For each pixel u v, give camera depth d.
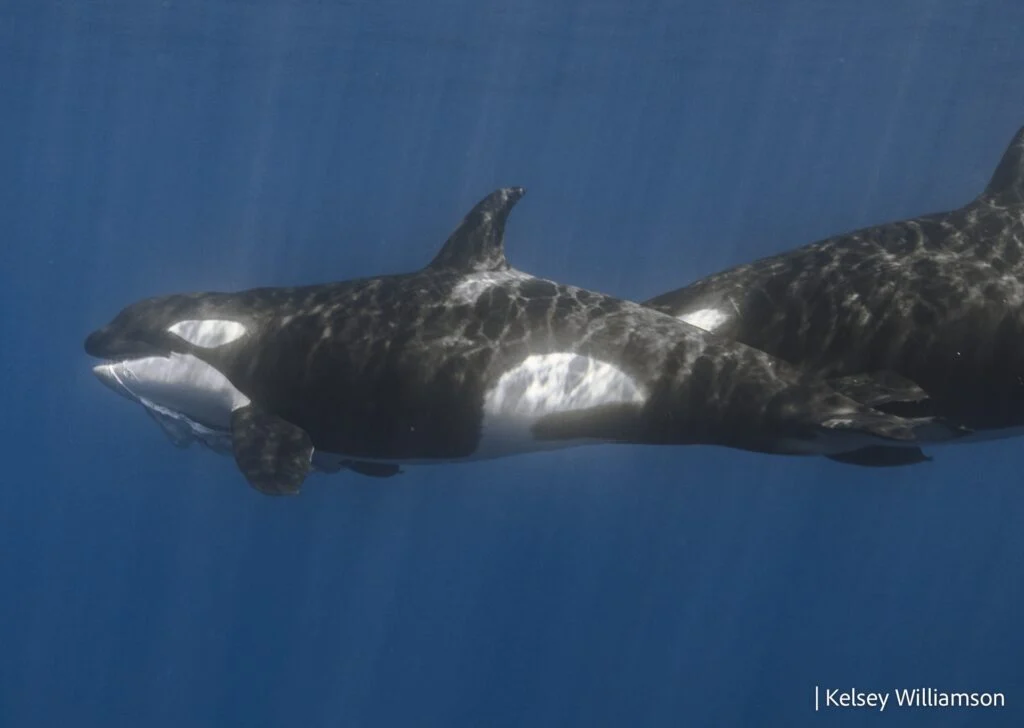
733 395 27.06
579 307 29.80
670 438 28.06
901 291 27.09
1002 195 28.80
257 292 33.28
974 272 27.02
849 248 28.70
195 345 32.28
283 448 28.91
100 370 34.28
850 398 26.00
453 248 31.61
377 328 30.50
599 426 28.62
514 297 30.30
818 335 27.56
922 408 26.58
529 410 29.05
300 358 30.97
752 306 28.62
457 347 29.67
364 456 31.41
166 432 35.06
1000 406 26.53
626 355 28.41
